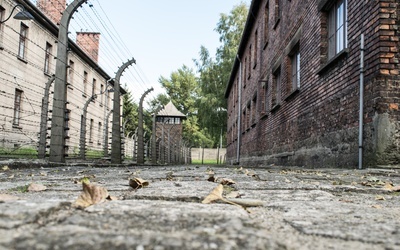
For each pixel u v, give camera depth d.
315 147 8.04
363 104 5.74
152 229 1.09
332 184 3.23
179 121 49.78
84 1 6.97
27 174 4.63
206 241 0.93
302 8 9.62
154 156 15.66
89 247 0.85
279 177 4.13
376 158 5.30
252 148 18.34
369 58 5.63
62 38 6.97
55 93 6.97
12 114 18.16
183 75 78.44
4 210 1.25
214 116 40.22
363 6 5.91
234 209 1.52
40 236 0.94
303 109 9.11
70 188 2.63
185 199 1.99
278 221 1.38
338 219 1.44
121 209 1.43
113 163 10.01
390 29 5.40
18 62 18.75
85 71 28.41
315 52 8.34
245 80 22.70
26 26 19.66
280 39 12.38
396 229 1.26
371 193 2.69
